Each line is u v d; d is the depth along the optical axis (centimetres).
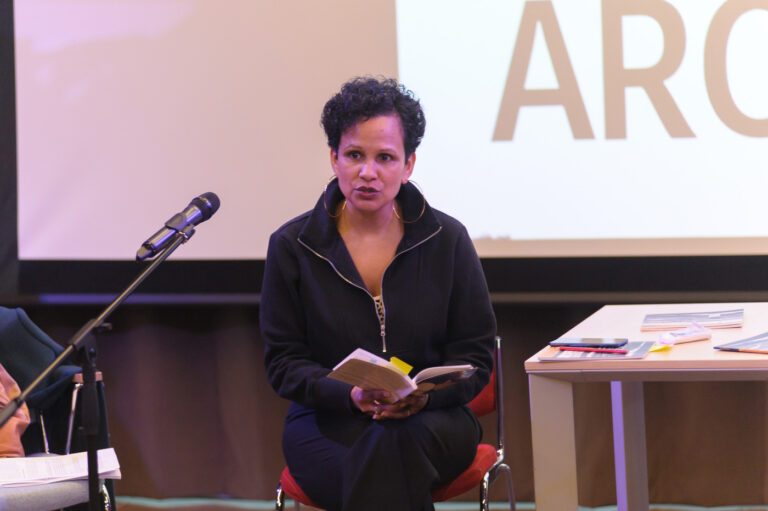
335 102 381
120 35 655
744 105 605
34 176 662
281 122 645
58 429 485
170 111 652
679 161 613
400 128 378
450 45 632
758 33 602
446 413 378
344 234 404
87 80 658
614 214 621
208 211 356
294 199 645
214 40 648
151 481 680
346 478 340
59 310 679
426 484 338
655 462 635
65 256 660
